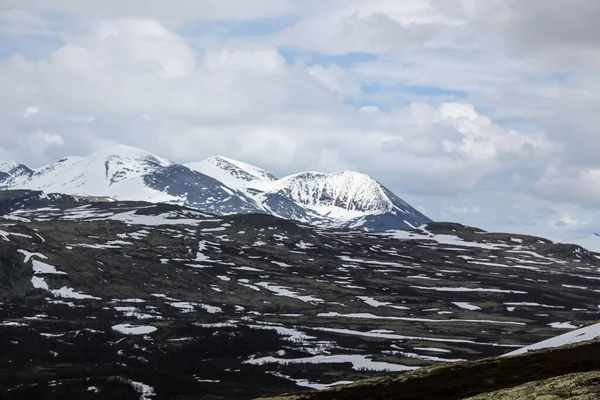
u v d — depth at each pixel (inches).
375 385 4576.8
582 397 3253.0
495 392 3629.4
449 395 4195.4
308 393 4591.5
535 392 3464.6
